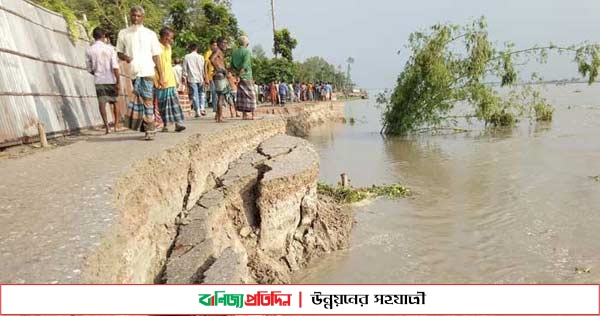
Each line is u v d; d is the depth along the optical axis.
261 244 7.73
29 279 2.73
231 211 7.60
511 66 25.66
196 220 6.34
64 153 6.55
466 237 9.07
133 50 7.37
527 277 7.22
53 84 8.95
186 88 15.42
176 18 28.11
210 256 5.45
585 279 7.04
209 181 7.85
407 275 7.48
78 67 10.51
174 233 6.06
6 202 4.14
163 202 5.91
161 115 8.34
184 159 6.97
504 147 20.25
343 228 9.36
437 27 25.89
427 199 12.02
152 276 5.10
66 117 9.11
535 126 27.97
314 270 7.89
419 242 8.91
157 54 7.68
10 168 5.62
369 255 8.39
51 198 4.21
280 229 8.04
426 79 25.69
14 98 7.30
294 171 8.21
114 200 4.21
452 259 8.04
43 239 3.30
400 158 19.12
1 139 6.74
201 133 8.01
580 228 9.23
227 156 8.86
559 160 16.20
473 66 25.44
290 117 28.50
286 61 38.75
